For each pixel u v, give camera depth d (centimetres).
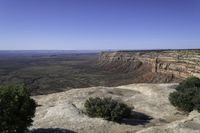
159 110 1669
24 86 997
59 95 2211
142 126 1264
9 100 897
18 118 894
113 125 1241
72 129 1159
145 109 1686
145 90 2488
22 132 934
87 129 1166
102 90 2370
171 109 1694
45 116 1428
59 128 1165
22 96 938
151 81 9469
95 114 1364
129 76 11669
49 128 1162
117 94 2294
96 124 1236
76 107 1608
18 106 912
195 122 1191
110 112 1328
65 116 1365
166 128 1090
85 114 1422
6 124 865
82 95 2136
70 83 10144
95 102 1436
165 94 2230
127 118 1409
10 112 877
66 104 1642
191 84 2119
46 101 2023
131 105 1689
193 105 1589
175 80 8444
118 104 1397
